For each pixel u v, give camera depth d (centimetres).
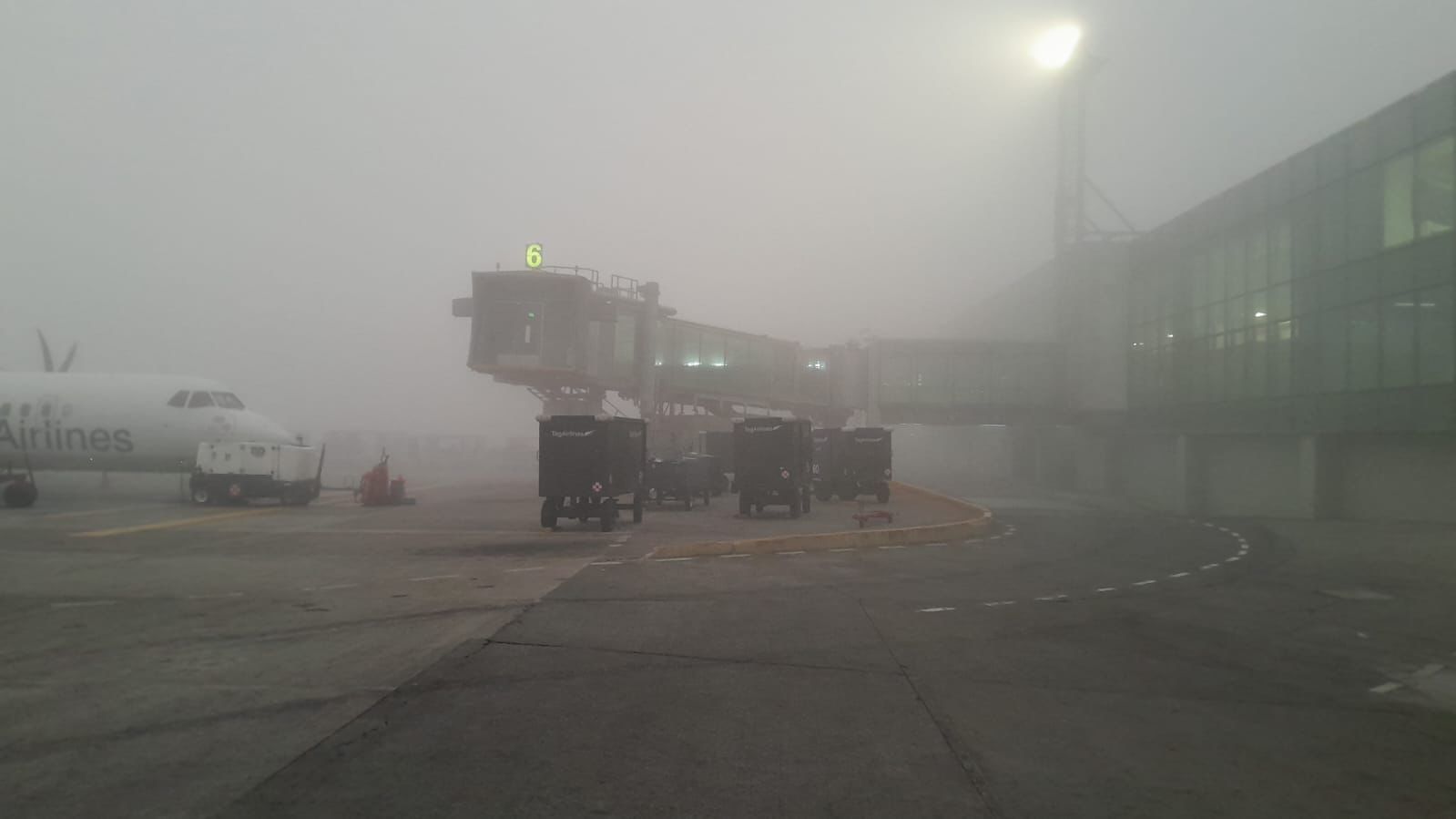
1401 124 2750
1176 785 551
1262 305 3488
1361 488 3064
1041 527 2612
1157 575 1591
